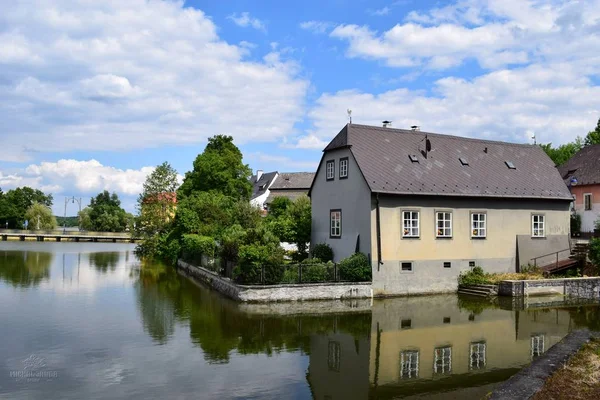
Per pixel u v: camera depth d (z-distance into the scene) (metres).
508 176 30.62
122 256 53.25
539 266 29.86
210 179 51.09
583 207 40.31
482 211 28.59
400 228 26.25
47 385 11.78
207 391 11.59
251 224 38.84
